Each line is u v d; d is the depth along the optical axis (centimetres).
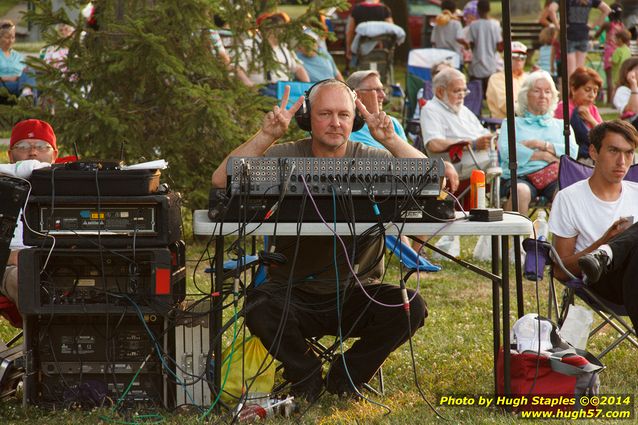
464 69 2712
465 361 822
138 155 1234
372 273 744
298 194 643
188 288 1080
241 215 649
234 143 1274
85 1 1277
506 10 790
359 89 1018
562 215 821
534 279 745
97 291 666
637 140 801
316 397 713
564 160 883
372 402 714
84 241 652
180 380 693
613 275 767
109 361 694
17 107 1270
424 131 1290
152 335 672
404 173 652
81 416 676
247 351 717
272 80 1480
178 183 1264
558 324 802
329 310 701
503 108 1823
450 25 2691
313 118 719
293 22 1330
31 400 694
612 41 2608
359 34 2484
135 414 675
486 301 1069
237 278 653
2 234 644
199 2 1234
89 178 648
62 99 1244
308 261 725
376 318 718
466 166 1247
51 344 695
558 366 685
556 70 2608
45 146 813
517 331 719
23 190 644
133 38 1202
